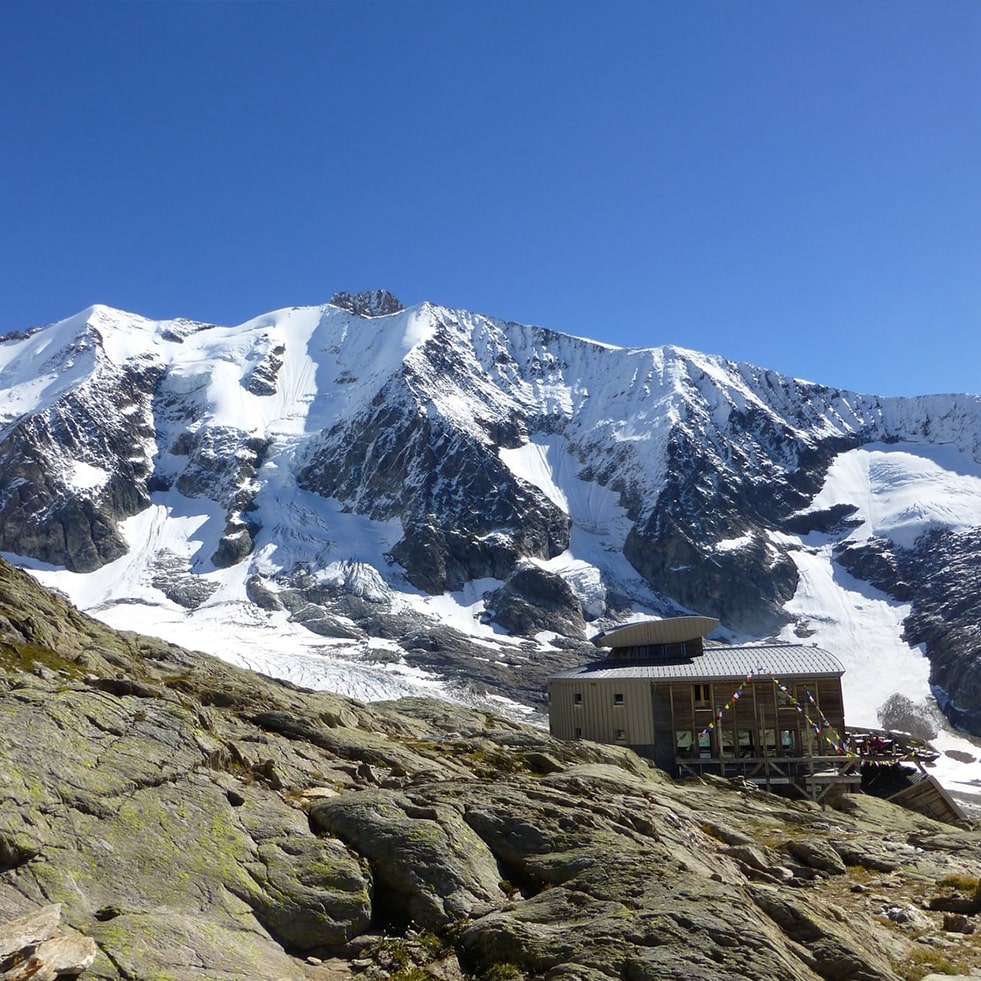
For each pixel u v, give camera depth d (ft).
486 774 108.88
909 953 71.72
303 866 57.62
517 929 52.95
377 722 165.78
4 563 147.13
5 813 50.39
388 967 51.93
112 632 164.66
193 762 65.36
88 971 42.09
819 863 109.70
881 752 263.08
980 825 214.90
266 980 46.50
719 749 244.01
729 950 49.57
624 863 61.77
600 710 253.03
